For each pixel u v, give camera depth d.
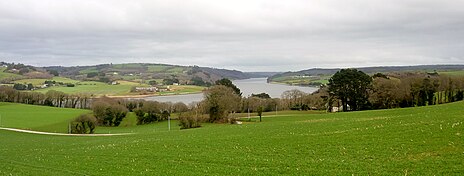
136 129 108.75
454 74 140.25
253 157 35.66
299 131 48.78
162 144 47.16
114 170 34.12
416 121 45.59
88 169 35.22
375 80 132.00
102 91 195.50
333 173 27.80
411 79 129.00
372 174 26.58
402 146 33.19
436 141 33.06
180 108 126.19
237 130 58.56
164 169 33.31
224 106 108.12
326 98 138.88
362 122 52.22
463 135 33.53
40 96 161.38
